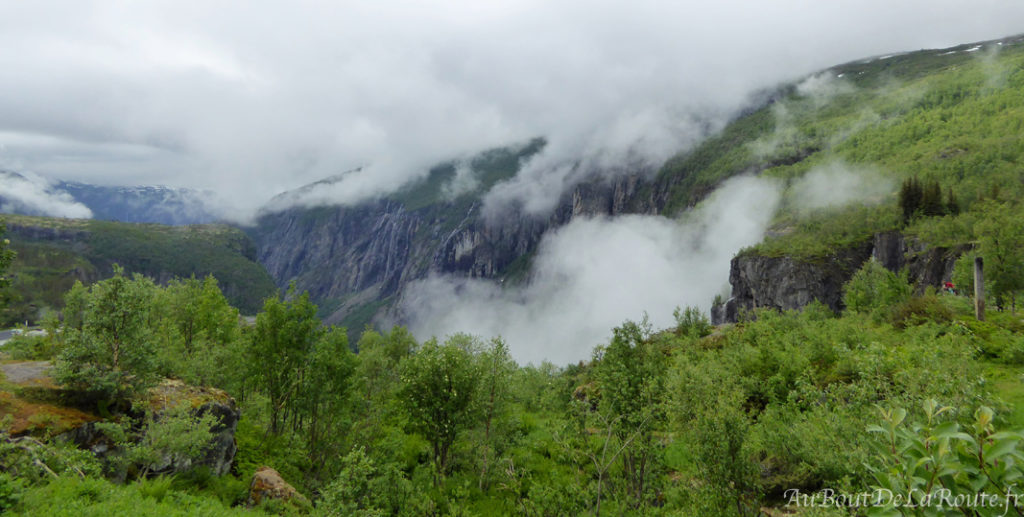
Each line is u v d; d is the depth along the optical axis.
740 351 32.16
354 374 26.83
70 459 14.83
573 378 41.28
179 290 42.56
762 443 17.27
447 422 23.97
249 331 29.20
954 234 117.69
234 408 23.42
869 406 13.40
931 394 12.28
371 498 18.92
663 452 19.05
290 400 26.47
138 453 16.92
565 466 25.75
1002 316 35.66
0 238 18.27
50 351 39.69
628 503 17.12
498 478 24.45
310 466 24.73
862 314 52.00
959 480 4.16
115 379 18.64
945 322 33.22
